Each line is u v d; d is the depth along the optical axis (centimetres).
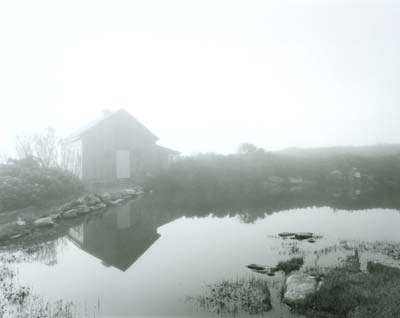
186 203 1747
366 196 2006
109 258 796
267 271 668
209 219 1314
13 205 1345
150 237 1009
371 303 464
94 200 1594
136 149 2798
